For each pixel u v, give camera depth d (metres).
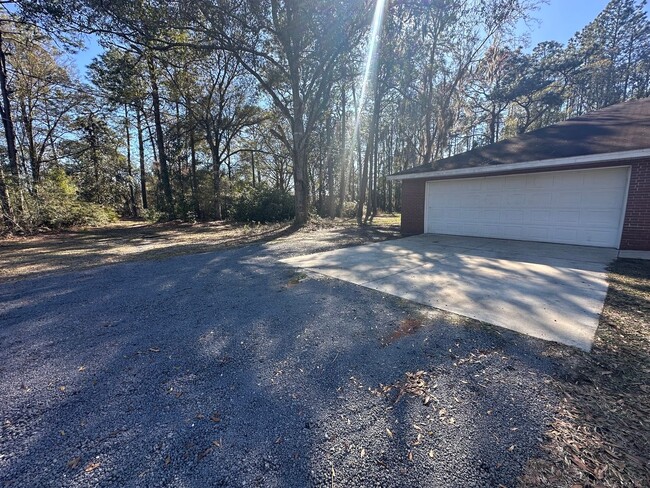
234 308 3.88
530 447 1.65
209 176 20.69
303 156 13.39
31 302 4.28
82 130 21.58
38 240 11.57
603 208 7.36
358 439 1.75
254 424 1.89
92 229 15.81
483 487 1.43
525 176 8.53
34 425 1.92
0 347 2.98
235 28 10.78
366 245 8.48
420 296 4.16
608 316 3.35
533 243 8.26
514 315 3.44
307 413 1.98
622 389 2.12
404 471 1.53
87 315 3.77
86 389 2.29
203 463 1.62
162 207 20.11
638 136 7.12
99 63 16.06
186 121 19.53
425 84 15.99
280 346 2.88
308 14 10.49
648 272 5.14
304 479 1.51
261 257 7.06
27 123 18.47
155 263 6.75
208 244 9.52
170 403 2.12
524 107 23.86
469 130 24.69
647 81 24.72
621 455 1.58
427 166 10.78
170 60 14.62
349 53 12.30
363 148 25.41
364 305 3.87
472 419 1.87
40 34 13.16
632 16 24.84
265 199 16.67
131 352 2.84
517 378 2.27
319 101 14.05
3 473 1.58
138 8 9.09
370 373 2.41
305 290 4.54
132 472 1.57
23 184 13.02
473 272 5.34
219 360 2.66
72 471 1.58
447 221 10.45
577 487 1.41
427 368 2.44
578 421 1.83
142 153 25.06
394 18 12.15
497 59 15.91
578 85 24.14
